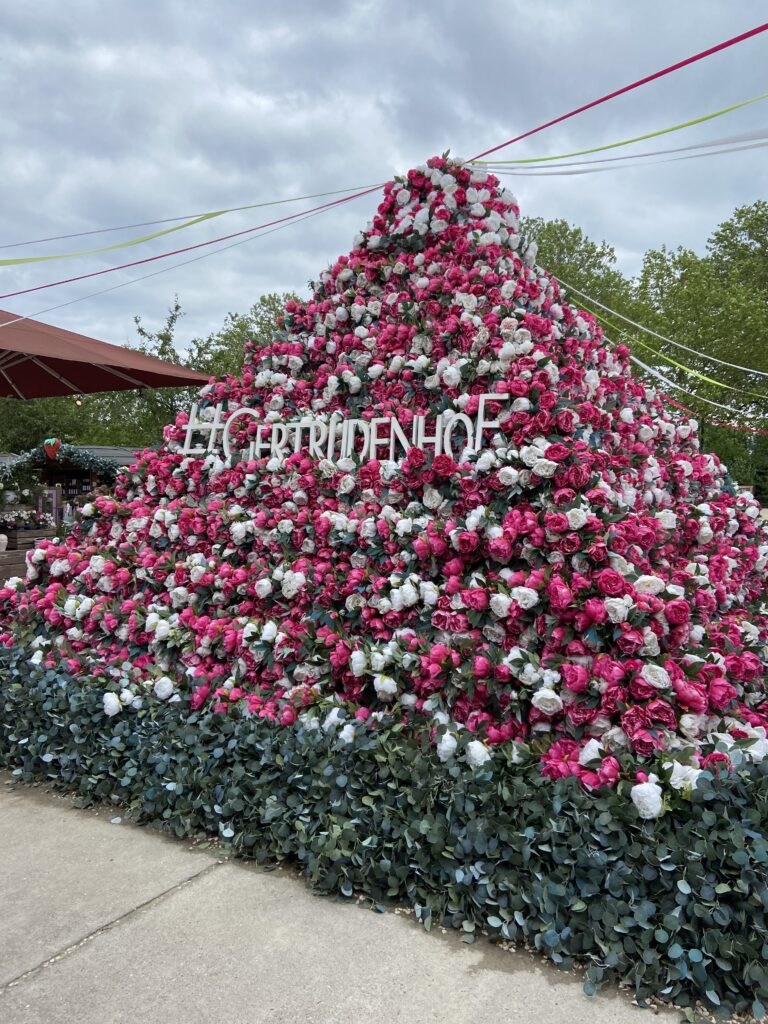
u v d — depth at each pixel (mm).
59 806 3475
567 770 2602
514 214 5023
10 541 8711
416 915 2498
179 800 3150
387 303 4676
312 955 2305
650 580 2826
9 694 3889
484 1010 2068
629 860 2299
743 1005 2070
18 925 2473
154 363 6500
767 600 5035
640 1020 2043
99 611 4258
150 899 2635
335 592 3639
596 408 3971
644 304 27641
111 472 14461
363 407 4438
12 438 32812
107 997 2107
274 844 2885
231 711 3420
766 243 34469
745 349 25203
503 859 2438
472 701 3031
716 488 5758
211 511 4371
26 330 5551
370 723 3119
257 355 5246
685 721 2613
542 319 3951
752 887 2164
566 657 2869
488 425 3662
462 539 3240
